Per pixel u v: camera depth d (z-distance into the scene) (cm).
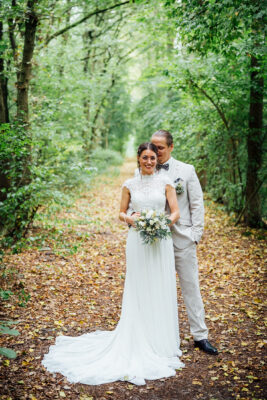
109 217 1040
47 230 786
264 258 649
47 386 282
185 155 1194
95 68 1995
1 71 723
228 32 522
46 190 668
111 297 478
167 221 318
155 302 326
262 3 473
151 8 905
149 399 271
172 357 326
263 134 876
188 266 348
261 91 780
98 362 315
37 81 1010
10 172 679
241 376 300
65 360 317
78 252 666
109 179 2073
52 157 870
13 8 618
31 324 388
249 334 377
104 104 1941
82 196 1357
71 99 1195
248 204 888
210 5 519
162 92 1606
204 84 797
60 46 1121
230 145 961
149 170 335
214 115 920
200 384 290
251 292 497
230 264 624
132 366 306
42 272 542
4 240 638
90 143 1814
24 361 314
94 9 909
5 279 494
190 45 625
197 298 350
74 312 426
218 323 407
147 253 329
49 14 681
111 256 664
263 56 634
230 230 867
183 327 399
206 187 1286
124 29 1764
